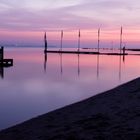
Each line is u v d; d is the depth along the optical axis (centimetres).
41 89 2688
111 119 839
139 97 1117
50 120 980
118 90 1368
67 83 3183
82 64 6544
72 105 1214
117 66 5969
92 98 1304
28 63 6650
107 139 670
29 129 904
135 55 12581
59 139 735
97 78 3738
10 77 3797
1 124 1341
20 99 2128
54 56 10406
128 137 659
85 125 819
